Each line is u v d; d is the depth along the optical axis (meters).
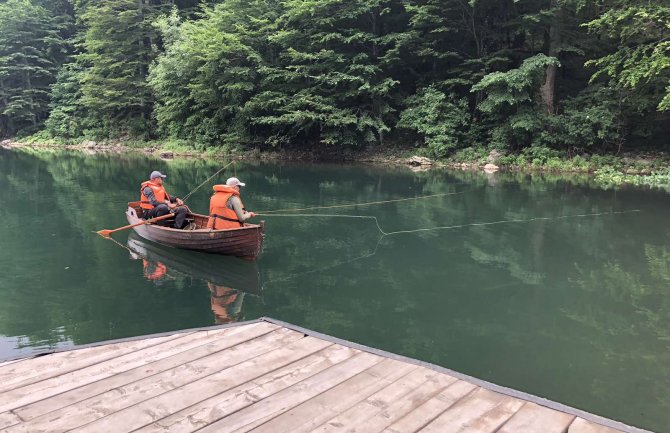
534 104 20.00
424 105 21.70
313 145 25.98
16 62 38.31
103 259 7.86
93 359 3.55
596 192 14.15
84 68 36.09
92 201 13.18
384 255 8.19
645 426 3.59
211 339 3.93
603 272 7.26
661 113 18.73
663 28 14.86
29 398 3.01
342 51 23.52
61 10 41.16
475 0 19.17
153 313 5.72
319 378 3.28
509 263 7.71
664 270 7.34
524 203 12.68
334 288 6.62
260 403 2.96
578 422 2.76
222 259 7.87
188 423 2.75
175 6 31.16
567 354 4.72
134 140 32.09
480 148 21.09
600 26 15.52
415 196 13.90
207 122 27.53
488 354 4.71
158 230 8.32
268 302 6.08
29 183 16.56
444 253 8.32
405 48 22.62
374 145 24.58
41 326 5.36
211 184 16.14
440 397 3.03
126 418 2.80
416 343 4.95
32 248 8.48
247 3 25.06
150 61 32.25
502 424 2.74
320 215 11.41
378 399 3.01
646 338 5.07
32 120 39.25
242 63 24.89
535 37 21.48
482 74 20.67
